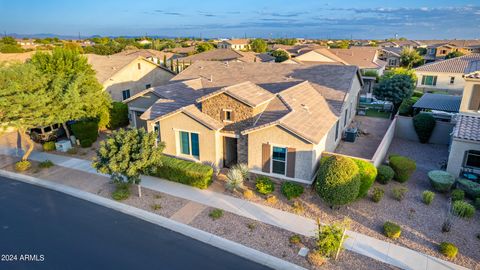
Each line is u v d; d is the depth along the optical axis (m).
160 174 20.33
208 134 20.22
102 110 27.75
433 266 12.51
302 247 13.59
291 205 16.92
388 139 25.33
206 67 34.28
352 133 26.53
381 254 13.18
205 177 18.61
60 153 25.55
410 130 28.08
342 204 15.73
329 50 72.31
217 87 28.64
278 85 27.12
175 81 32.69
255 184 18.86
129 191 18.86
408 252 13.28
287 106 20.59
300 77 29.20
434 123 26.55
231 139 21.81
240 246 13.75
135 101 28.81
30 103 21.14
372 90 44.53
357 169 15.70
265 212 16.31
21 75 21.41
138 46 126.62
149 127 22.98
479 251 13.31
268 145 18.66
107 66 36.91
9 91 20.20
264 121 19.66
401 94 36.88
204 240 14.30
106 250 13.67
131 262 12.93
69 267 12.63
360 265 12.58
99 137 29.05
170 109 23.31
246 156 20.38
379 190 17.23
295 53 91.69
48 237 14.62
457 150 19.36
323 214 16.03
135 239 14.47
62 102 23.03
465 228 14.86
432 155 24.36
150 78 39.81
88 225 15.62
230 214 16.20
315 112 21.59
